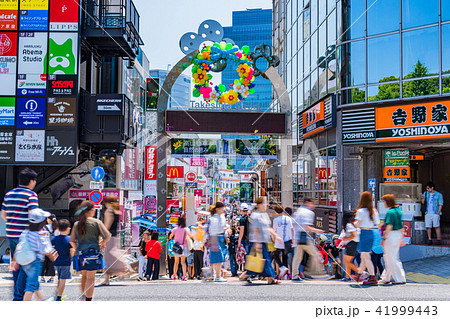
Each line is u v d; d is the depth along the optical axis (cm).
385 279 913
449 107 1488
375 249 985
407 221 1512
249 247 1061
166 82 1525
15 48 1777
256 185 3850
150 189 1524
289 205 1560
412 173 2089
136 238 2480
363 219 883
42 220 603
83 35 1855
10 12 1784
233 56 1509
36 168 1816
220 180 7756
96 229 687
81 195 2084
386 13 1658
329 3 1955
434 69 1526
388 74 1638
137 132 2414
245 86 1549
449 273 1184
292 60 2748
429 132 1520
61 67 1781
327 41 1975
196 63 1506
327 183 1964
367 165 1736
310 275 1093
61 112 1767
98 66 2194
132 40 2084
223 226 995
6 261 1434
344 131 1720
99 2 2034
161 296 751
